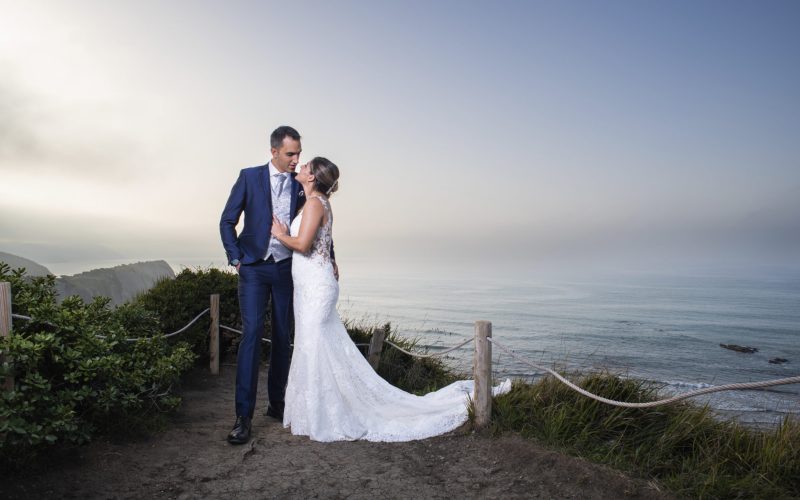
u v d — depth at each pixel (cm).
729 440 345
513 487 297
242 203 406
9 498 249
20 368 300
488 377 389
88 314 388
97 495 267
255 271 400
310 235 385
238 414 374
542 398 409
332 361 393
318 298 392
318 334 391
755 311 16725
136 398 372
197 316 639
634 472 311
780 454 314
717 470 308
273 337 431
